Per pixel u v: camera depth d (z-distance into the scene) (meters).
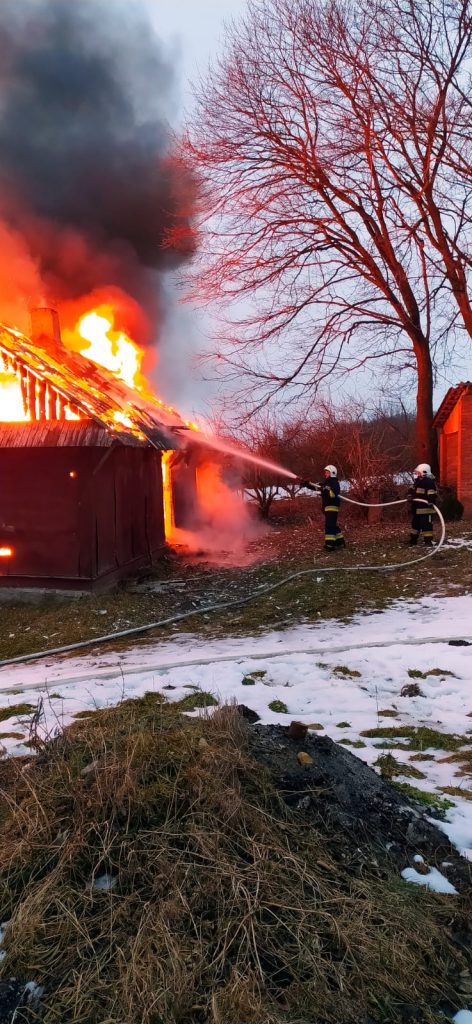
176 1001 1.83
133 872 2.31
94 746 3.04
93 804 2.57
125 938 2.07
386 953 2.04
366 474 18.09
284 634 7.27
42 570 10.39
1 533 10.55
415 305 18.22
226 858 2.36
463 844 2.73
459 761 3.73
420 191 16.16
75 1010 1.84
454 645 6.11
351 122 16.80
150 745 2.87
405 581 9.50
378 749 3.89
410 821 2.80
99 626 8.49
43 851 2.44
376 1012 1.87
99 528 10.45
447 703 4.79
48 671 6.33
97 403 11.05
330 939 2.10
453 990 1.99
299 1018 1.80
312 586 9.65
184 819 2.53
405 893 2.33
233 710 3.34
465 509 17.03
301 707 4.75
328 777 2.95
